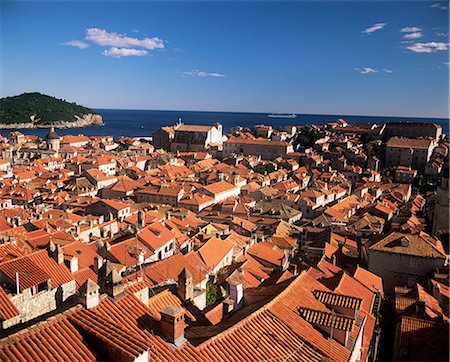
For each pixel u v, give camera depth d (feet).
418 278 233.35
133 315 88.17
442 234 275.59
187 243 275.59
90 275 153.38
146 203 485.15
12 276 127.13
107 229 305.53
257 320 98.84
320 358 93.15
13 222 276.82
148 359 73.51
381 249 240.53
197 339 91.66
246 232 369.71
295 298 112.78
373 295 161.58
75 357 71.77
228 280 119.03
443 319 148.56
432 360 102.83
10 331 94.07
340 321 102.94
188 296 113.50
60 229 270.26
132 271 172.55
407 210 406.82
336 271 214.48
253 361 86.69
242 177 649.61
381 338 156.25
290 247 290.15
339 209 433.48
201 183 622.95
